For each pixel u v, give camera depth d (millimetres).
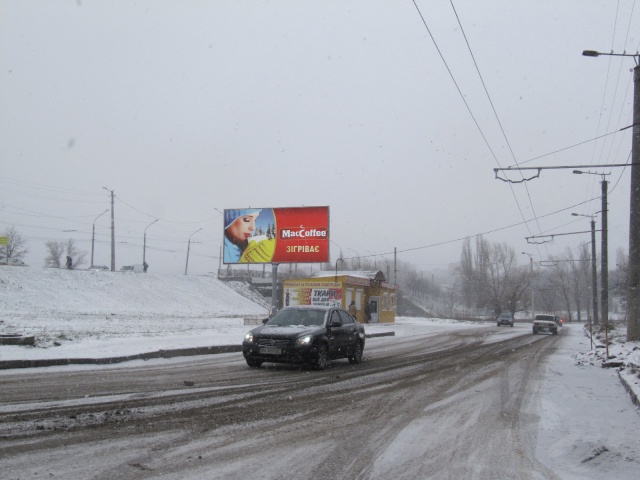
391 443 6730
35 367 12781
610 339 27344
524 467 5922
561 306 114562
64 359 13352
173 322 33250
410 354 19531
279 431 7109
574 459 6289
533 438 7188
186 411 8125
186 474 5277
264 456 5984
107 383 10664
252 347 13805
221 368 13789
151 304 49188
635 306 20562
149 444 6266
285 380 11867
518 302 89750
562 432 7547
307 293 44656
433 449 6527
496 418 8383
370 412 8547
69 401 8609
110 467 5410
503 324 60156
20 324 24750
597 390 11352
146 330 24578
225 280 72438
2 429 6734
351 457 6086
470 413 8719
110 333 21359
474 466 5898
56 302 41188
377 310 52500
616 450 6660
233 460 5789
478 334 36844
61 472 5223
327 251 36781
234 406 8656
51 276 45844
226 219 38719
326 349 14344
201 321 35906
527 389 11375
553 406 9453
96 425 7066
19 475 5102
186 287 59375
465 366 15578
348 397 9852
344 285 44156
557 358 19094
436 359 17625
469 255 91625
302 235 37281
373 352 20359
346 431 7254
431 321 60938
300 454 6113
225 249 38438
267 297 77562
